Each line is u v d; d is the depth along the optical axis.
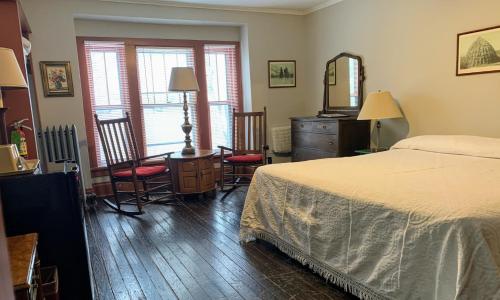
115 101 4.71
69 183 1.90
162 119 5.02
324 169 2.69
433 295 1.63
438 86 3.67
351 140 4.29
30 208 1.86
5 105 3.05
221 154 4.53
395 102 4.10
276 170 2.79
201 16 4.77
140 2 4.41
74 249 1.95
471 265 1.48
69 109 4.21
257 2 4.75
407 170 2.53
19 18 3.06
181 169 4.22
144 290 2.27
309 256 2.42
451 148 3.10
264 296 2.16
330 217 2.22
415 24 3.82
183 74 4.28
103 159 4.65
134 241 3.07
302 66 5.54
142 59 4.83
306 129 4.71
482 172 2.35
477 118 3.36
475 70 3.32
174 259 2.70
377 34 4.28
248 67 5.20
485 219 1.52
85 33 4.46
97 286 2.33
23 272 1.20
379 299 1.93
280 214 2.67
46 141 4.03
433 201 1.75
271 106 5.39
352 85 4.67
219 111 5.37
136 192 3.79
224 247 2.90
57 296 1.72
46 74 4.07
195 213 3.78
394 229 1.81
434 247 1.61
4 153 2.06
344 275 2.14
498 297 1.44
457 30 3.44
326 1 4.88
